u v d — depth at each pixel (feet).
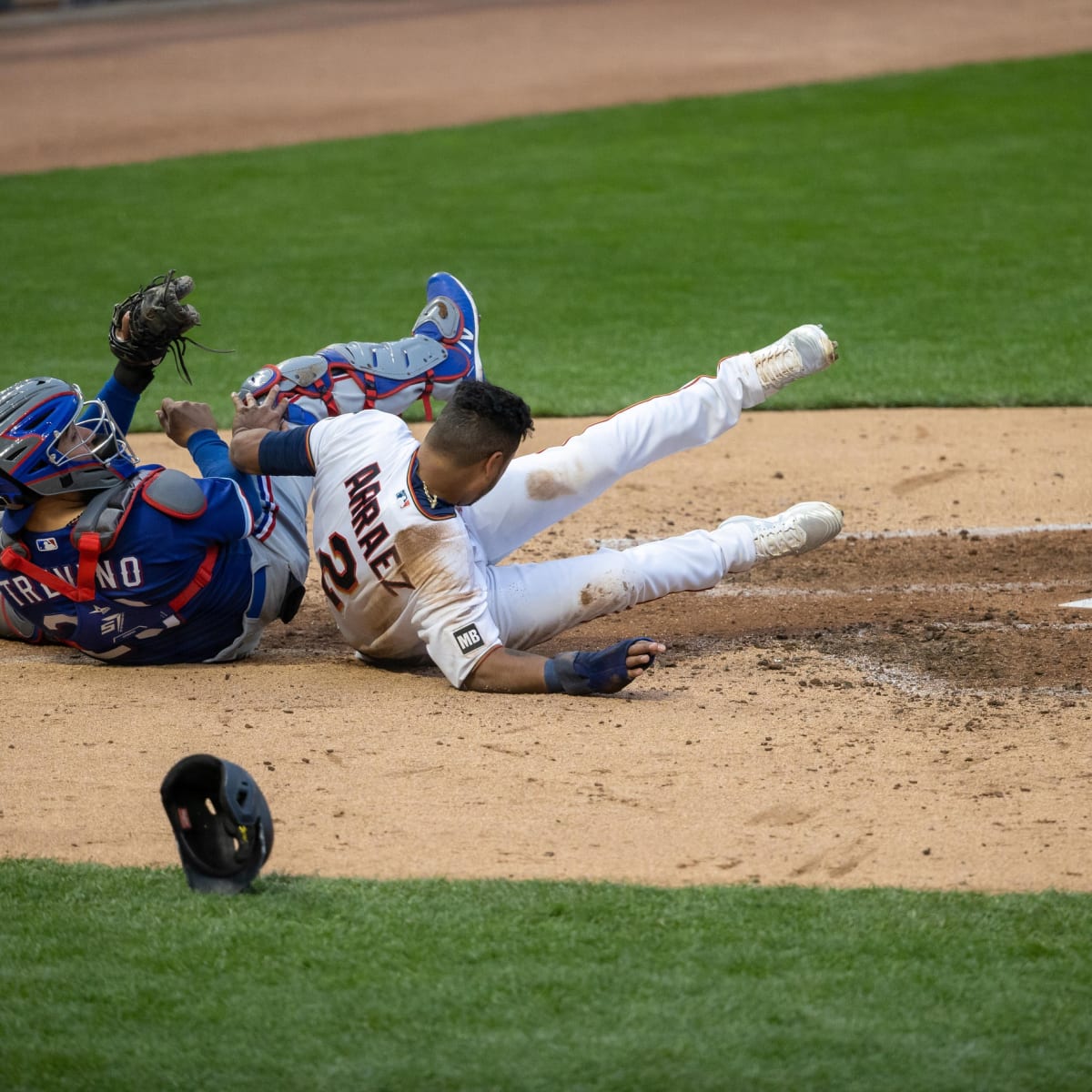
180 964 38.65
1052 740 51.90
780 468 91.04
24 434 54.54
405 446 55.31
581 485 58.85
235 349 121.08
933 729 53.01
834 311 129.39
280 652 62.95
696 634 64.39
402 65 273.95
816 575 72.49
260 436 57.52
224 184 187.11
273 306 134.51
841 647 61.72
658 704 55.42
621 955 38.83
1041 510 82.07
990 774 49.32
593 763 50.11
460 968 38.29
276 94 250.16
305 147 207.21
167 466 91.40
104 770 50.01
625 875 43.19
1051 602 67.41
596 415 103.04
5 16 364.58
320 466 56.24
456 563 54.34
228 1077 34.40
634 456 59.62
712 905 41.09
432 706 55.06
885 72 242.99
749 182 180.34
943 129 203.41
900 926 40.01
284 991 37.47
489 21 324.60
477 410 52.19
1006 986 37.40
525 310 132.05
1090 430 96.78
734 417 61.67
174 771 41.65
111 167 199.00
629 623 66.33
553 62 269.23
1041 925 40.04
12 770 50.01
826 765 50.03
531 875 43.16
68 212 174.40
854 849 44.60
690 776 49.21
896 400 104.63
